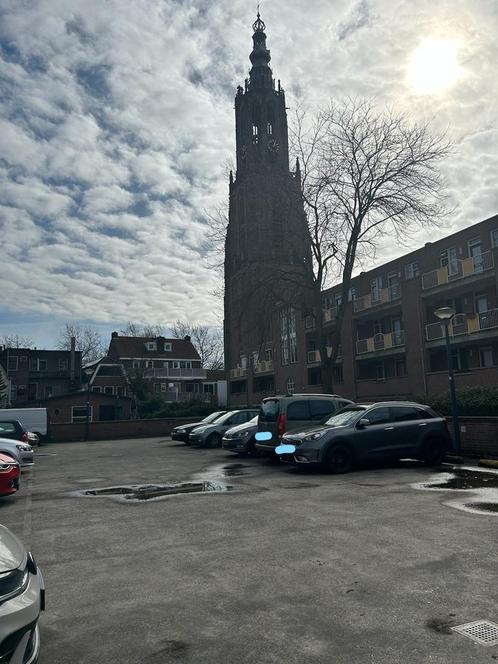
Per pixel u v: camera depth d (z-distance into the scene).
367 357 36.12
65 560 5.71
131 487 11.06
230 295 26.17
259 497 9.11
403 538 6.23
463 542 6.01
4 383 50.47
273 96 59.16
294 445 11.98
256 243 24.97
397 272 35.72
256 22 62.81
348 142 23.16
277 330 49.28
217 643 3.70
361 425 12.10
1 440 13.14
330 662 3.40
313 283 24.25
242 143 58.84
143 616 4.18
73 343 57.88
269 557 5.62
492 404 17.02
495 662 3.36
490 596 4.41
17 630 2.98
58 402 45.38
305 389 44.22
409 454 12.39
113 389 57.41
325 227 23.33
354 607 4.25
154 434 33.91
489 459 12.89
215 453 18.64
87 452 21.64
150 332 76.50
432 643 3.62
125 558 5.74
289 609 4.25
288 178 24.30
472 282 27.98
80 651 3.62
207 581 4.94
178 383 63.91
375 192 23.28
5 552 3.43
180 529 6.98
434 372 29.94
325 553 5.71
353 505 8.20
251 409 21.41
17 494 10.59
